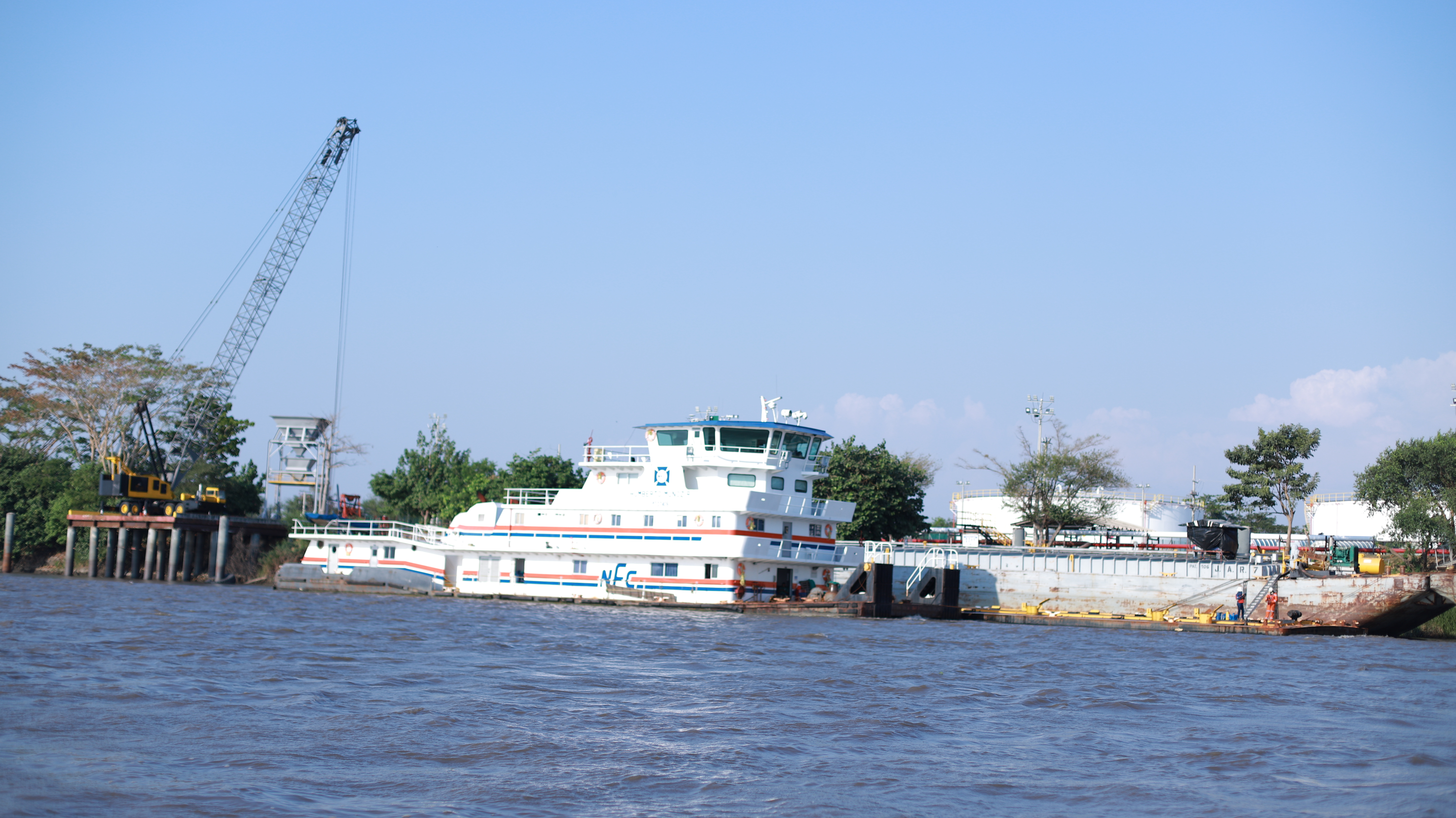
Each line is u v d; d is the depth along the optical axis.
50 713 32.75
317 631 57.53
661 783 27.06
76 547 125.12
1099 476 110.75
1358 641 70.94
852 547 81.44
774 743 31.61
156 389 149.12
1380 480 95.81
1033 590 87.31
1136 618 80.06
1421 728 36.25
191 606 73.25
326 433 144.00
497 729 32.53
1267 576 79.94
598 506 80.69
